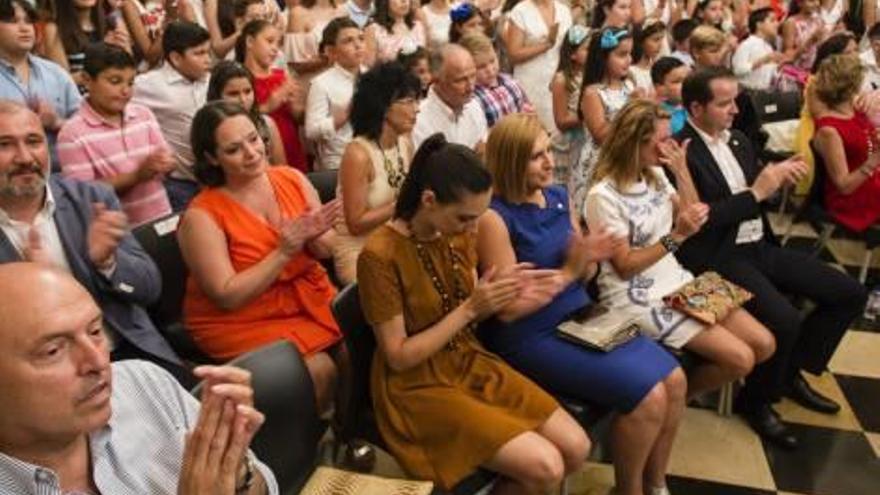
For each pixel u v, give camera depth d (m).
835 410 2.67
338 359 2.14
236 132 2.04
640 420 1.98
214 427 1.04
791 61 5.79
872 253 3.69
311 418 1.55
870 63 4.49
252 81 2.98
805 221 3.59
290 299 2.14
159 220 2.19
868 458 2.44
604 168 2.36
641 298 2.33
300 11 4.66
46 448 1.03
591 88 3.50
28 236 1.79
